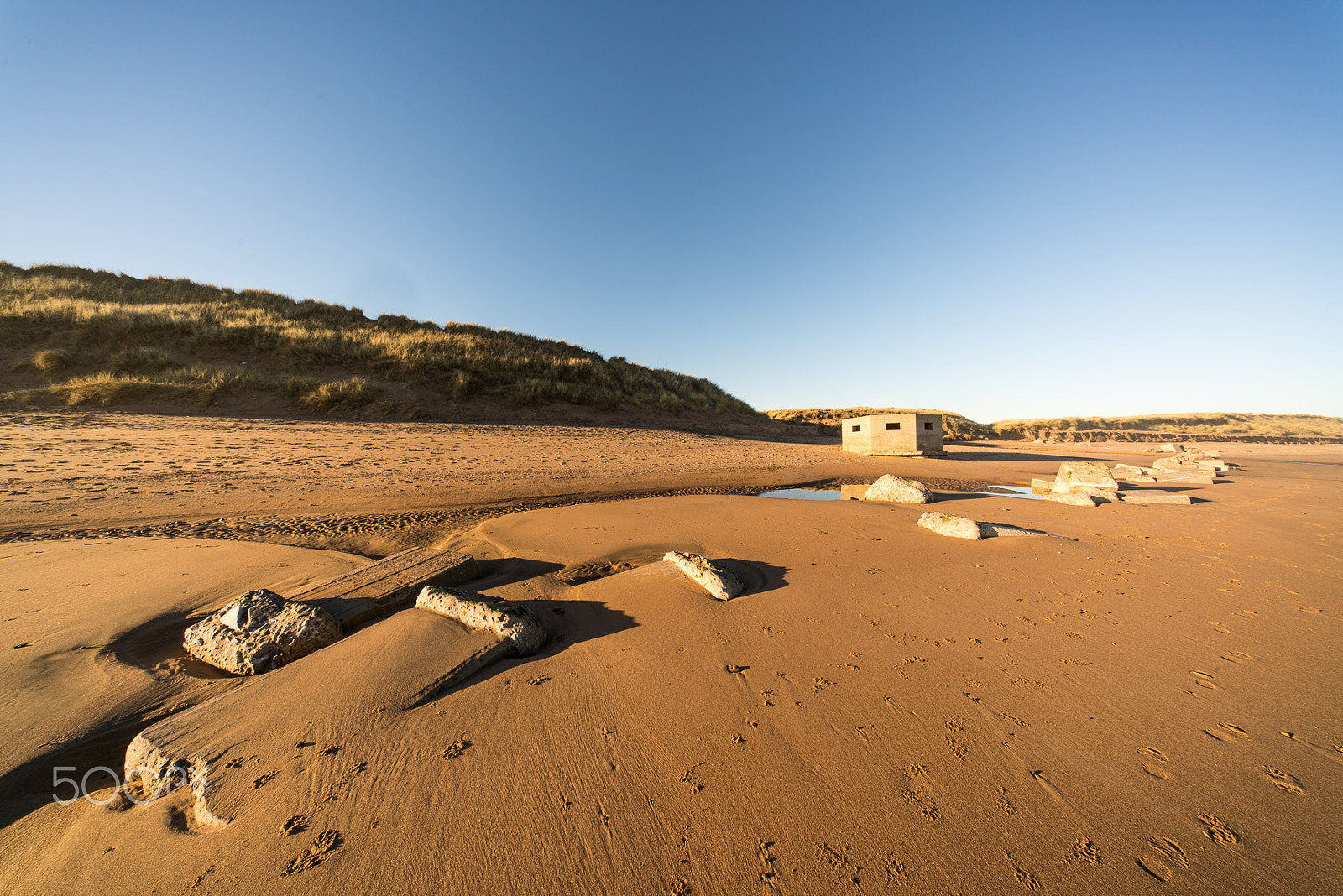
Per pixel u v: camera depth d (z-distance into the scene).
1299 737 2.70
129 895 1.87
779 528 7.50
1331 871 1.90
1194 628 4.06
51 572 5.38
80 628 4.11
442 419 19.33
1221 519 8.16
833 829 2.10
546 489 11.17
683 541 6.80
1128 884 1.86
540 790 2.31
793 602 4.56
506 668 3.42
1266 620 4.22
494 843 2.04
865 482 14.23
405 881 1.88
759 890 1.84
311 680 3.13
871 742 2.64
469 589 5.11
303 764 2.48
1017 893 1.82
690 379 34.12
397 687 3.06
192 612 4.55
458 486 10.96
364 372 21.14
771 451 20.00
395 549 6.87
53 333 18.61
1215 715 2.89
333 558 6.01
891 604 4.54
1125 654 3.62
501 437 17.12
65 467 9.90
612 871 1.92
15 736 2.84
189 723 2.75
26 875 2.00
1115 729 2.76
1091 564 5.72
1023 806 2.22
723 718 2.84
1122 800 2.25
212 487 9.52
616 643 3.76
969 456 22.12
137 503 8.45
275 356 20.78
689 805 2.22
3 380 15.93
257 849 2.04
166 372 17.75
